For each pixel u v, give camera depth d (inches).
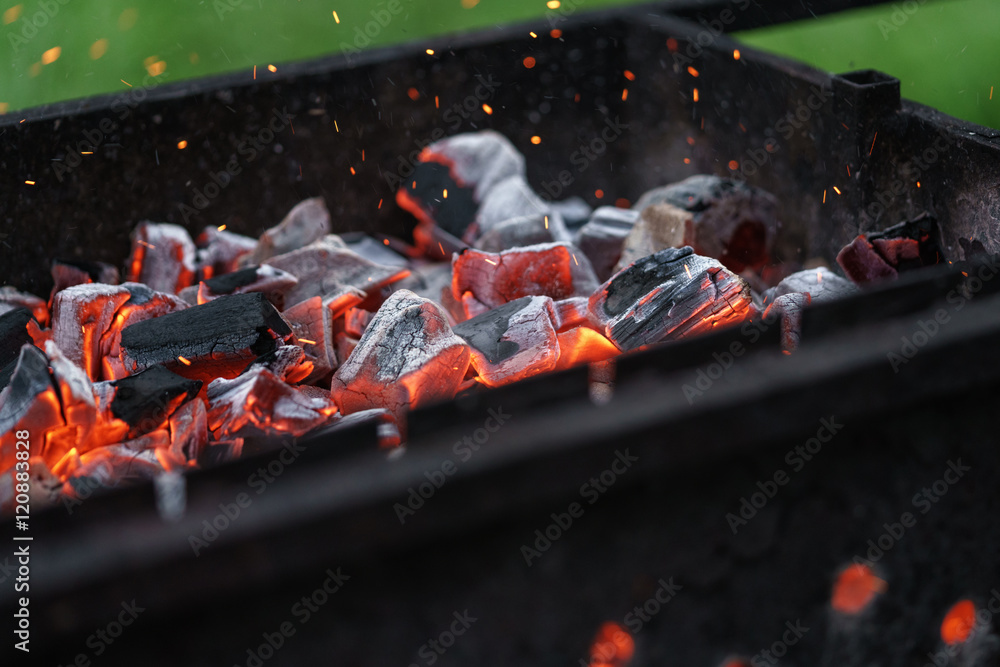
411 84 46.2
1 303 40.3
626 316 37.8
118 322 39.3
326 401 36.7
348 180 46.3
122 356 38.5
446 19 96.9
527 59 47.3
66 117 42.3
